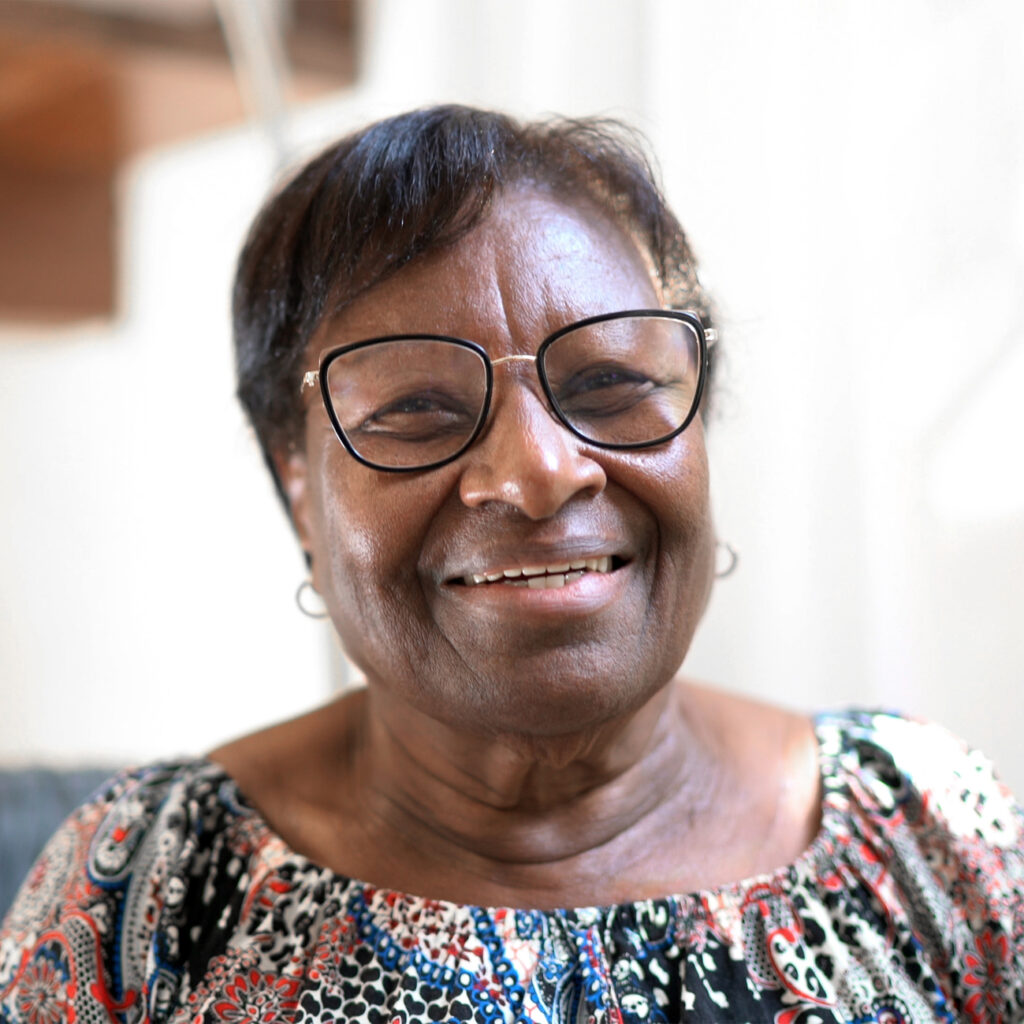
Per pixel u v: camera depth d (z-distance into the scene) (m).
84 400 2.09
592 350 0.68
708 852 0.78
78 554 2.10
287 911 0.76
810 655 1.35
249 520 2.03
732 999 0.72
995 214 1.19
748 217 1.36
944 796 0.81
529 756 0.70
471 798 0.76
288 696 2.02
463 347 0.67
